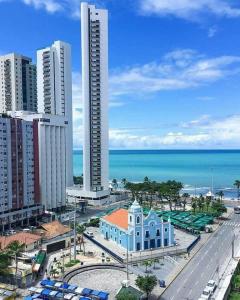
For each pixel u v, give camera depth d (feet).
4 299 325.21
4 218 570.87
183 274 404.57
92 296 331.16
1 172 563.89
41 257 424.46
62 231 554.87
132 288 349.41
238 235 568.82
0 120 562.25
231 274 392.88
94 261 442.50
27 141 616.80
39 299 324.60
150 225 481.87
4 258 378.32
